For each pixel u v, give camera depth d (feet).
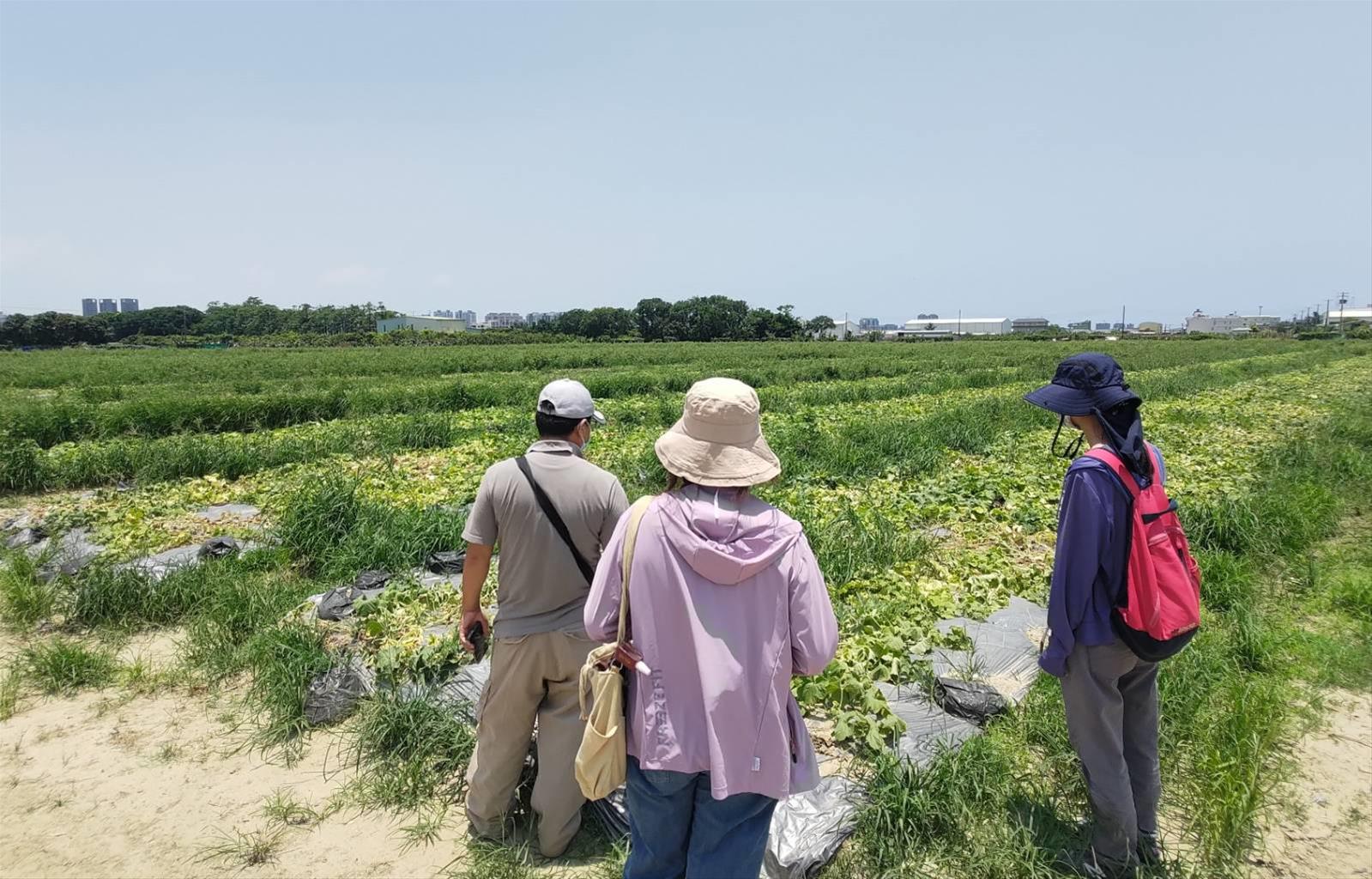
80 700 15.47
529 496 10.38
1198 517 24.94
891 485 32.50
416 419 47.29
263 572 22.24
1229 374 92.73
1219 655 16.22
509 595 10.71
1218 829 10.98
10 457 33.78
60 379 95.61
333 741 13.94
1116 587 9.54
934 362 124.77
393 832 11.68
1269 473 33.53
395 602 18.79
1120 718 10.07
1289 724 14.20
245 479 34.94
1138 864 10.23
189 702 15.39
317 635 16.80
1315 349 183.73
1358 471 32.48
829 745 13.26
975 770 11.84
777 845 10.44
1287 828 11.73
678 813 7.73
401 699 14.02
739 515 7.34
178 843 11.43
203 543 24.16
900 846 10.78
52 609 19.61
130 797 12.44
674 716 7.35
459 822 11.90
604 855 11.08
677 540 7.25
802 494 30.78
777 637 7.33
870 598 19.36
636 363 136.05
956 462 38.83
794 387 82.69
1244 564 21.77
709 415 7.49
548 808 10.81
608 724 7.46
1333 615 19.33
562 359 134.82
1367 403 58.54
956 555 23.58
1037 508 28.27
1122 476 9.50
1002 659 16.21
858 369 102.27
